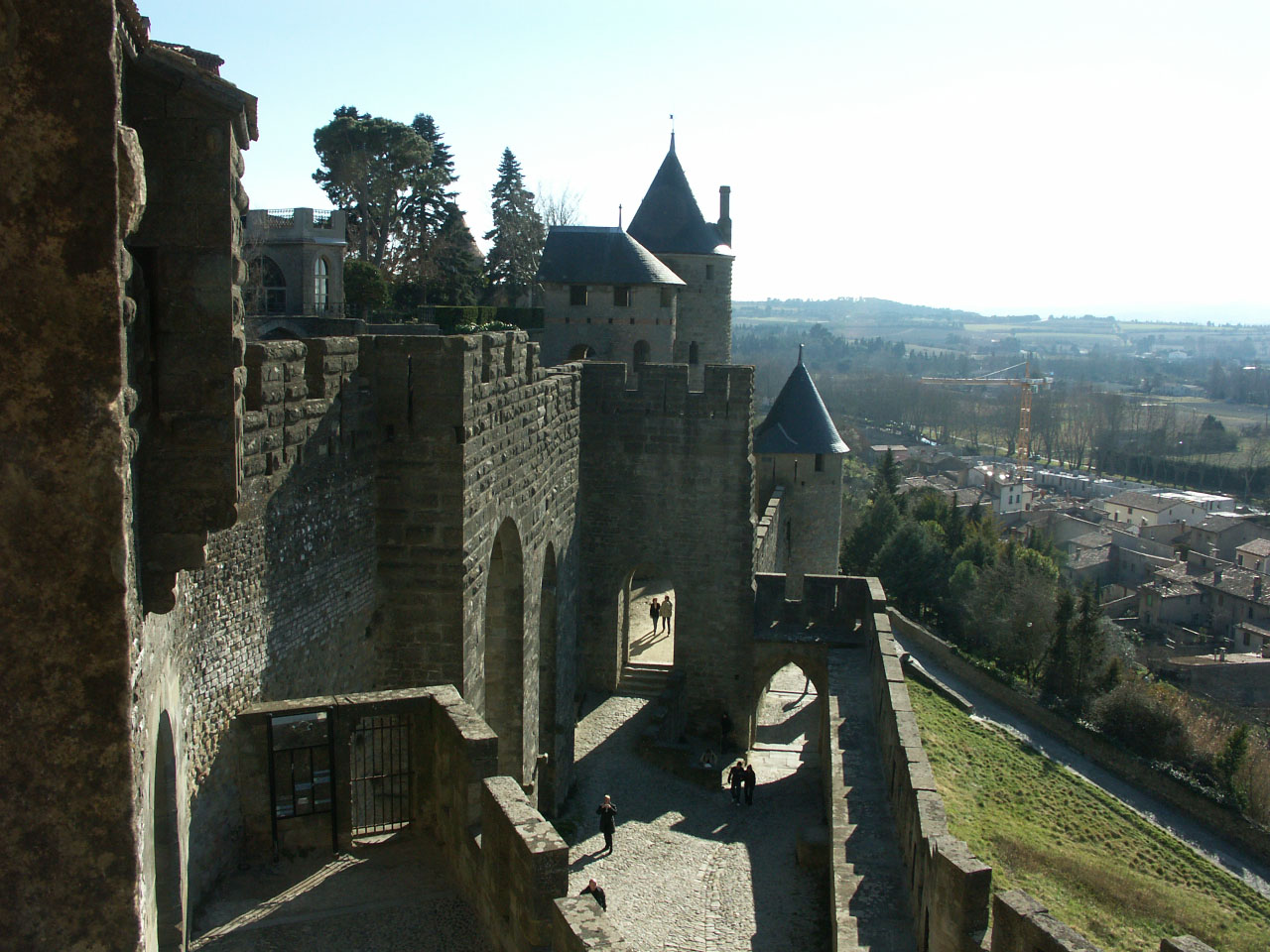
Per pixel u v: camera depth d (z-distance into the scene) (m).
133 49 6.54
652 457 30.86
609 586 31.70
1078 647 56.19
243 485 11.54
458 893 11.16
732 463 30.64
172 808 8.77
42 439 5.22
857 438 167.88
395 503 15.76
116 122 5.16
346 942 10.19
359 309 60.16
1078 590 89.94
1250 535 120.06
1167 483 176.88
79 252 5.14
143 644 6.75
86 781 5.48
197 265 7.07
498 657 20.91
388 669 16.05
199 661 10.65
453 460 15.63
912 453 180.38
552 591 25.02
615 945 8.16
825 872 21.47
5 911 5.50
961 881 12.39
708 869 21.64
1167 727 49.88
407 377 15.50
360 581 15.19
